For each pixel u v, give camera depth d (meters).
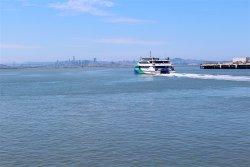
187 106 51.16
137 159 23.42
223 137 29.47
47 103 58.38
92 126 36.09
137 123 37.41
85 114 44.81
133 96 68.50
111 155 24.53
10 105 56.28
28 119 41.44
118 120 39.62
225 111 44.91
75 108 51.03
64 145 27.77
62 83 122.62
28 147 27.25
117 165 22.19
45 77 191.50
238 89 81.31
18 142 29.06
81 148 26.70
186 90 80.81
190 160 22.91
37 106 54.28
